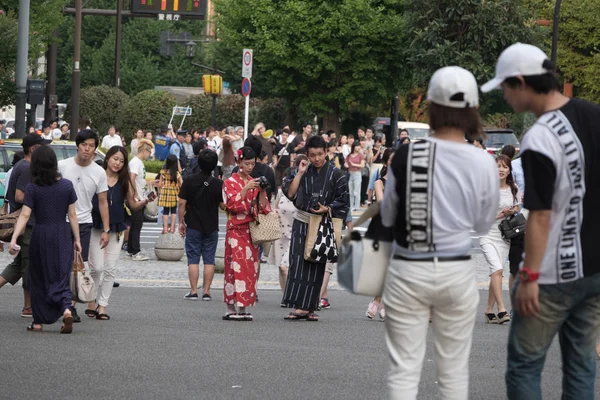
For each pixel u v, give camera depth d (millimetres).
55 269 14297
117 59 65562
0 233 15383
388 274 7742
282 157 39156
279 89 58875
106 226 15539
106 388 11023
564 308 7898
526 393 8008
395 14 56875
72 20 113250
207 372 12008
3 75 42531
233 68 87438
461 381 7805
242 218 16391
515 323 8039
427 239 7492
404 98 80438
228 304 16531
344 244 8070
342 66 57469
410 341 7699
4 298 18234
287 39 56969
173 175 27938
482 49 51375
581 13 65875
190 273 18875
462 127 7559
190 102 67375
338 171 16547
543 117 7664
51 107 48906
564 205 7656
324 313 17938
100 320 15953
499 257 16859
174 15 49875
